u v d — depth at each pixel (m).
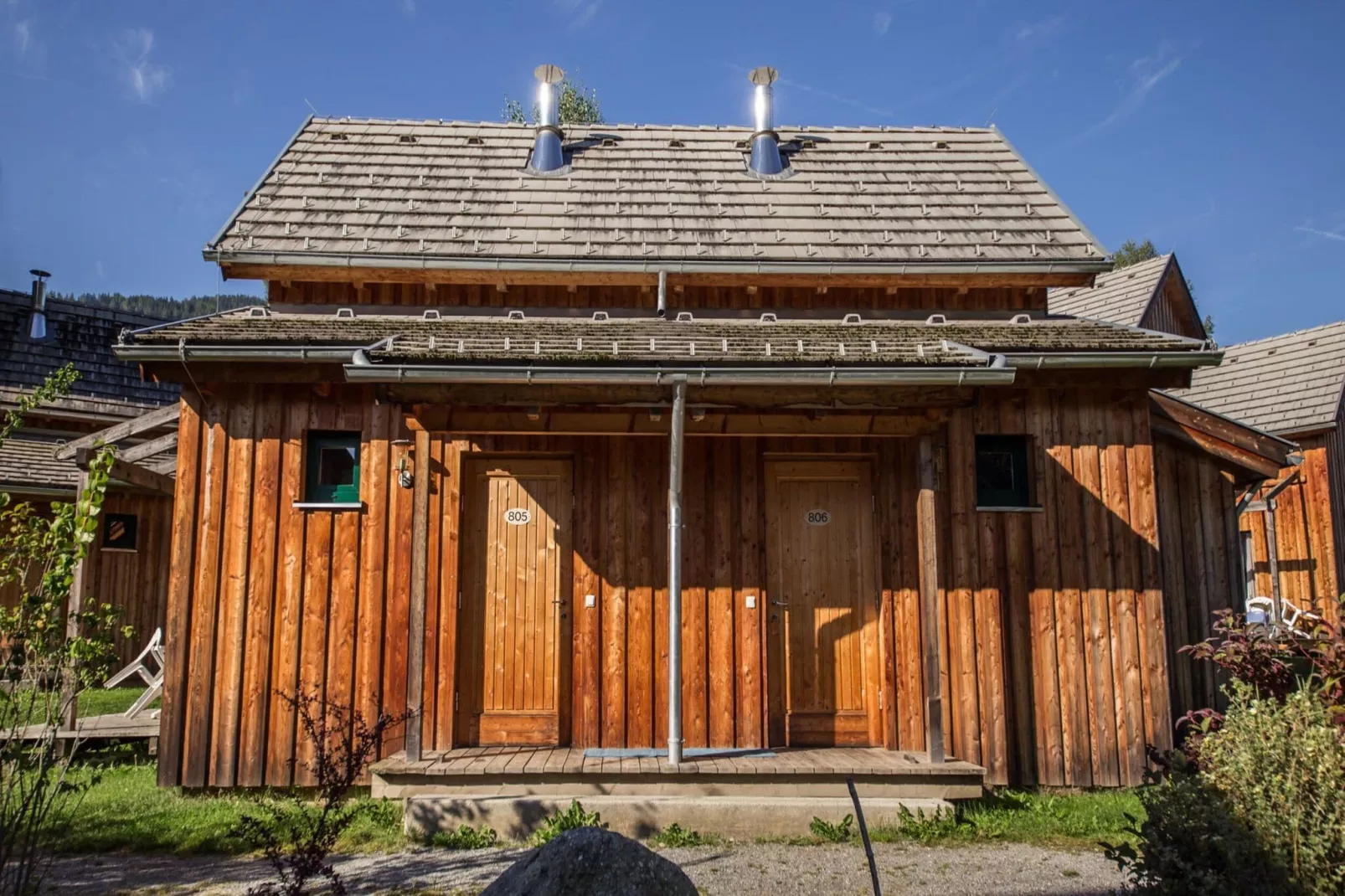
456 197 9.95
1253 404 16.53
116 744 9.23
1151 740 8.06
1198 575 9.19
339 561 7.96
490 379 6.68
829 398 7.08
